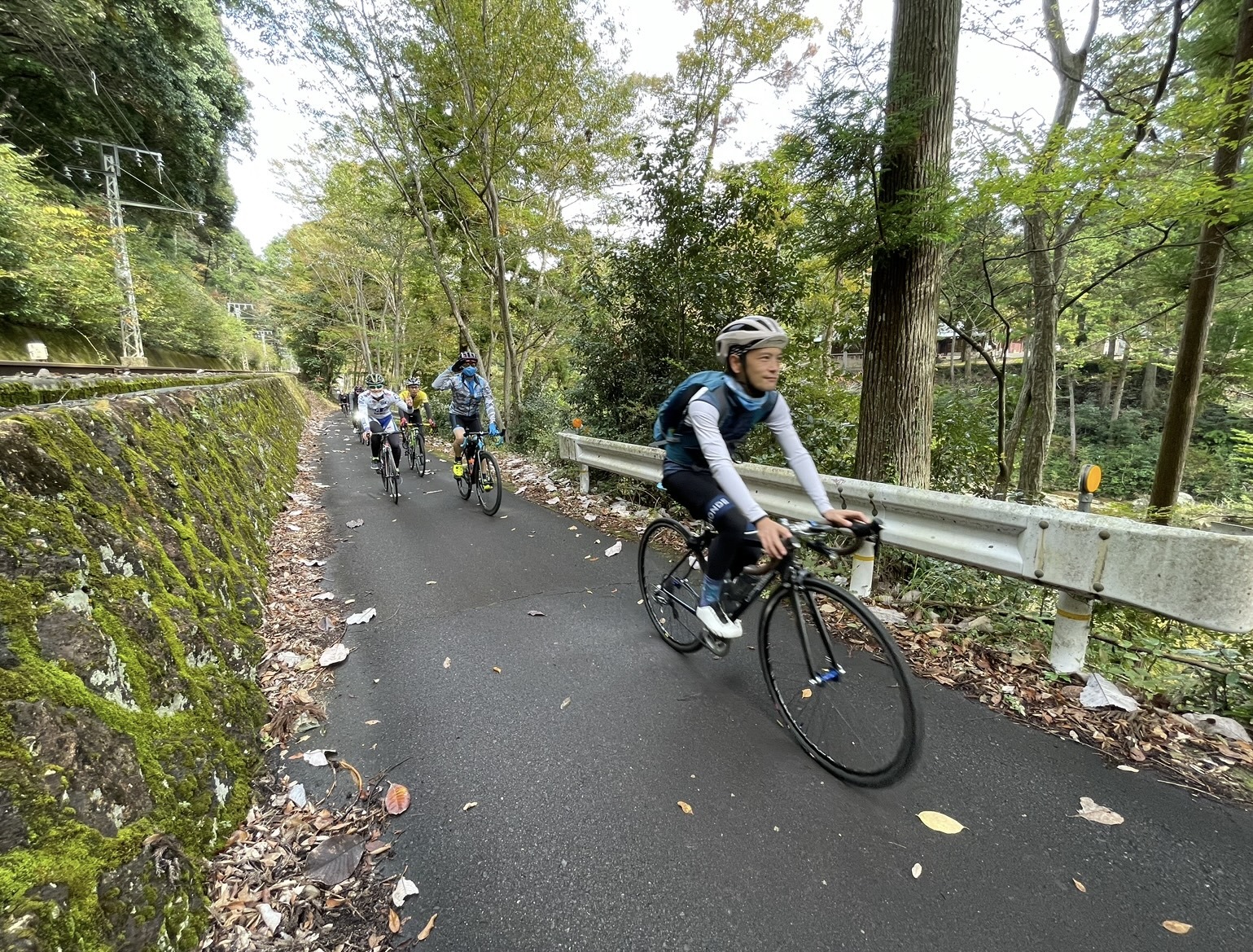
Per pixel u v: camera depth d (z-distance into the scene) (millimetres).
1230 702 2598
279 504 6844
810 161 4445
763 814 2033
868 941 1558
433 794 2199
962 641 3168
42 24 12961
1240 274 6020
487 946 1579
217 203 27781
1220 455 16000
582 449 7371
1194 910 1619
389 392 9820
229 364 29547
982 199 4504
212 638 2635
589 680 3000
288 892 1763
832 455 6297
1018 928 1579
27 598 1607
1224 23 5789
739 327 2381
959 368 22406
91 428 2629
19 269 11570
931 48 4188
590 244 13891
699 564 3146
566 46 10547
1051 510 2807
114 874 1407
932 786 2152
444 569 4828
